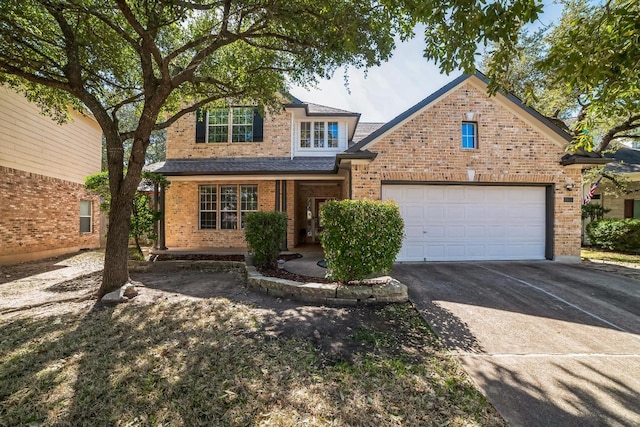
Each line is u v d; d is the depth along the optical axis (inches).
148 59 255.3
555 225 354.3
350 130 548.1
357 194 343.9
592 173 475.8
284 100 470.3
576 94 207.2
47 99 327.0
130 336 159.6
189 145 503.5
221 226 507.8
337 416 99.5
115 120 268.5
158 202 461.1
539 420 99.7
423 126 348.5
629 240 438.3
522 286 249.0
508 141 353.1
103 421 96.6
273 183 507.5
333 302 213.2
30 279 298.2
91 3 235.5
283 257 398.3
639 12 113.0
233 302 219.3
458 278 273.1
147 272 329.1
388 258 222.4
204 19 295.6
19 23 244.2
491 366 133.5
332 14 212.8
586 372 129.2
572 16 426.6
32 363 131.5
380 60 241.8
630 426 97.1
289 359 136.3
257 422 96.3
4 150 374.9
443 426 95.9
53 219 461.7
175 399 107.0
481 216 357.4
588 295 227.8
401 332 167.8
